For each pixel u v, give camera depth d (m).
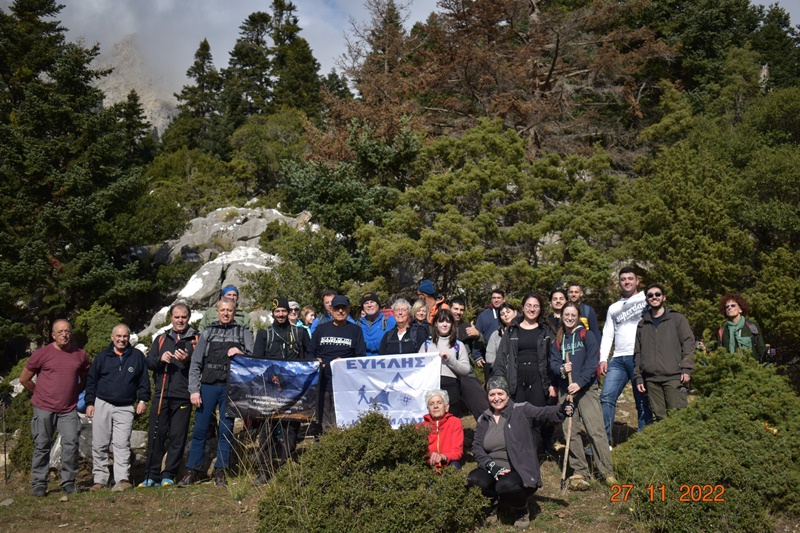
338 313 7.90
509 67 26.69
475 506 5.63
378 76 26.75
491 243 16.11
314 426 8.97
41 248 21.59
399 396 7.34
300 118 46.31
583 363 6.89
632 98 27.59
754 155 16.12
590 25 27.64
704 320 13.70
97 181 24.53
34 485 7.57
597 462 6.88
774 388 6.63
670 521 5.56
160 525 6.16
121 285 22.42
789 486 5.78
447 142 17.48
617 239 16.88
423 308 8.10
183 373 7.92
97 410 7.86
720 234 14.25
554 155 17.06
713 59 30.73
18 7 40.09
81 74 25.89
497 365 7.48
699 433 6.29
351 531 5.32
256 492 7.05
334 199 17.41
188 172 47.34
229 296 8.38
